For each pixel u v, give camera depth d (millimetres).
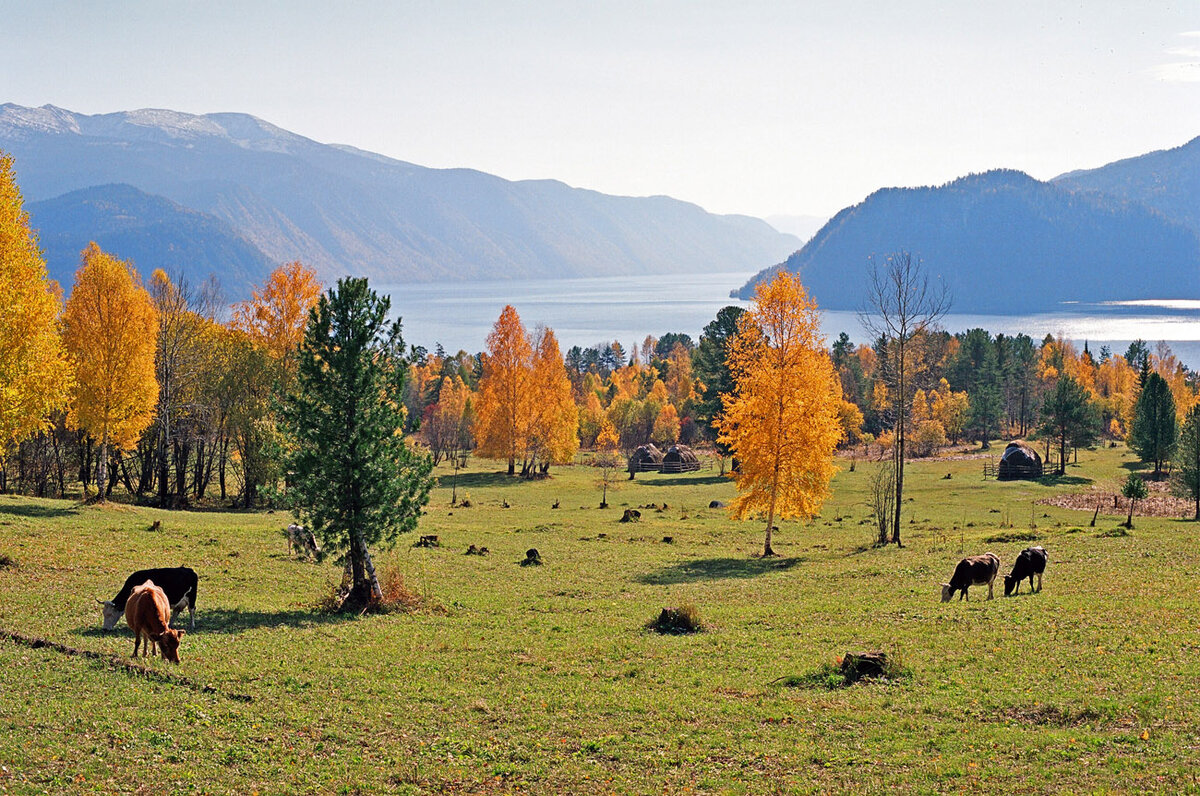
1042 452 119562
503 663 23234
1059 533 47406
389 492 30516
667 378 195125
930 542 47812
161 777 14766
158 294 64812
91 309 51188
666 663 23297
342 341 31266
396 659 23172
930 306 50281
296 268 63031
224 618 27172
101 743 15922
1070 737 16172
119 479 74562
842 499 75625
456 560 41969
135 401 52625
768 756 16391
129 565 33875
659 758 16422
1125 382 161500
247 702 19000
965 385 166375
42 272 36031
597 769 15969
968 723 17484
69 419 51781
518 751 16812
